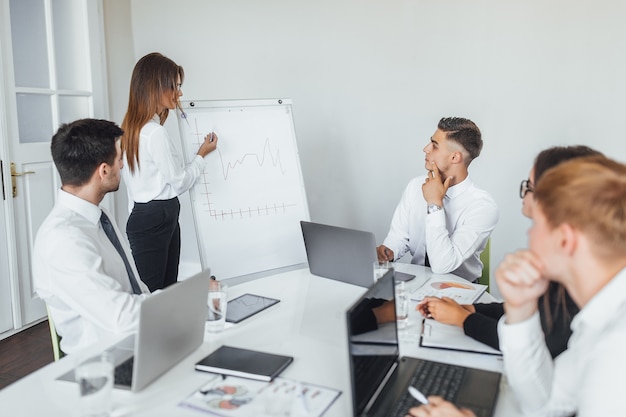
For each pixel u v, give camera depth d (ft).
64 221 5.56
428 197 7.34
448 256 7.11
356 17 11.98
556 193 3.19
